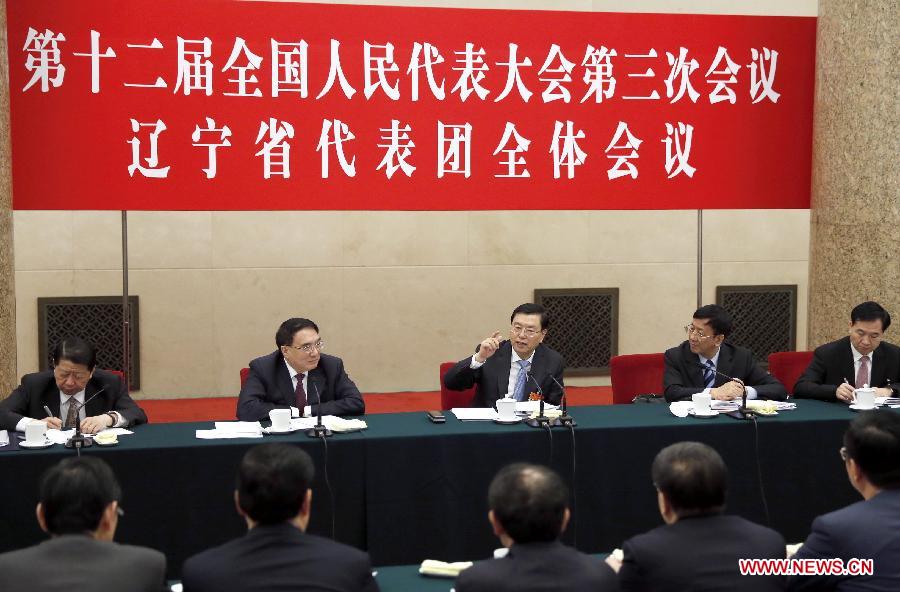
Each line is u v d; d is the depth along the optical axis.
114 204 5.04
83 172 4.98
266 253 7.80
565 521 2.13
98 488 2.16
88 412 4.03
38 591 1.98
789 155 5.71
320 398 4.36
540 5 7.91
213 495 3.55
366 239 7.93
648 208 5.59
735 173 5.66
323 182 5.25
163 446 3.52
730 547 2.17
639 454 3.87
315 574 2.08
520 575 2.02
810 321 5.73
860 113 5.30
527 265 8.12
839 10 5.36
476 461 3.74
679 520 2.25
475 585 2.02
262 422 4.08
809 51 5.70
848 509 2.38
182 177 5.10
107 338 7.59
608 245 8.20
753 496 3.96
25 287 7.42
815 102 5.63
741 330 8.34
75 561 2.04
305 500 2.21
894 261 5.25
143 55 5.02
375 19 5.26
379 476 3.67
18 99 4.88
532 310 4.60
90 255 7.53
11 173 4.81
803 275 8.38
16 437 3.66
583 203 5.52
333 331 7.93
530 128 5.44
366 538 3.68
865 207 5.31
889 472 2.39
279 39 5.16
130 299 7.60
